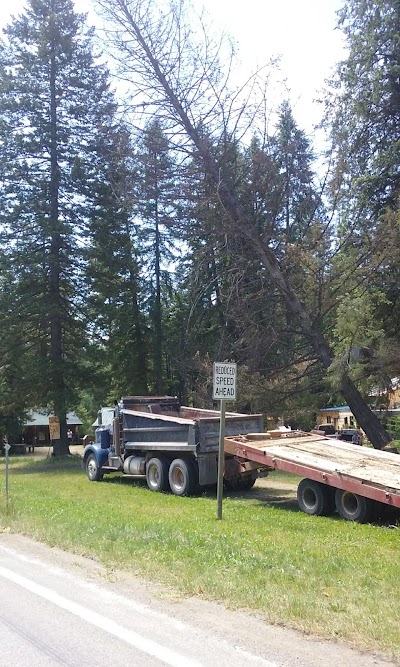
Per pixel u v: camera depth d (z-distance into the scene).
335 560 7.86
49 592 6.78
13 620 5.91
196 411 18.58
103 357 29.61
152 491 16.67
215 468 15.54
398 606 5.88
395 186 20.31
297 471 12.46
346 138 20.98
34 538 9.81
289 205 22.16
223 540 8.98
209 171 21.05
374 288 18.98
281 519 11.64
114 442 18.69
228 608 6.07
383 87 20.02
